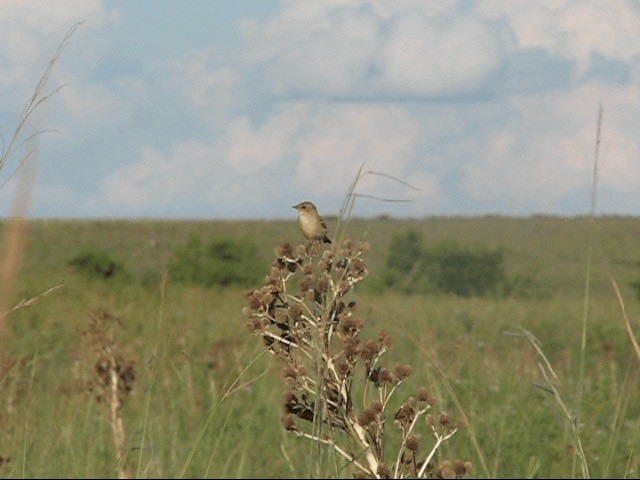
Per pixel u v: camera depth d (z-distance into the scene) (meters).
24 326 35.78
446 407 22.88
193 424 23.34
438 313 57.88
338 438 7.72
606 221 128.50
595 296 94.12
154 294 54.03
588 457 21.84
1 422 19.41
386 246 163.50
